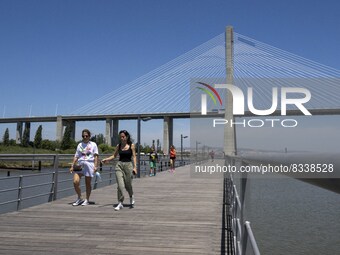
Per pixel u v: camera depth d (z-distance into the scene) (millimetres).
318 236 8445
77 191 7723
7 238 4898
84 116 78438
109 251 4320
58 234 5137
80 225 5711
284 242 8484
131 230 5387
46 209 7195
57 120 81500
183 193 9977
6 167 29266
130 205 7602
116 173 7414
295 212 9109
